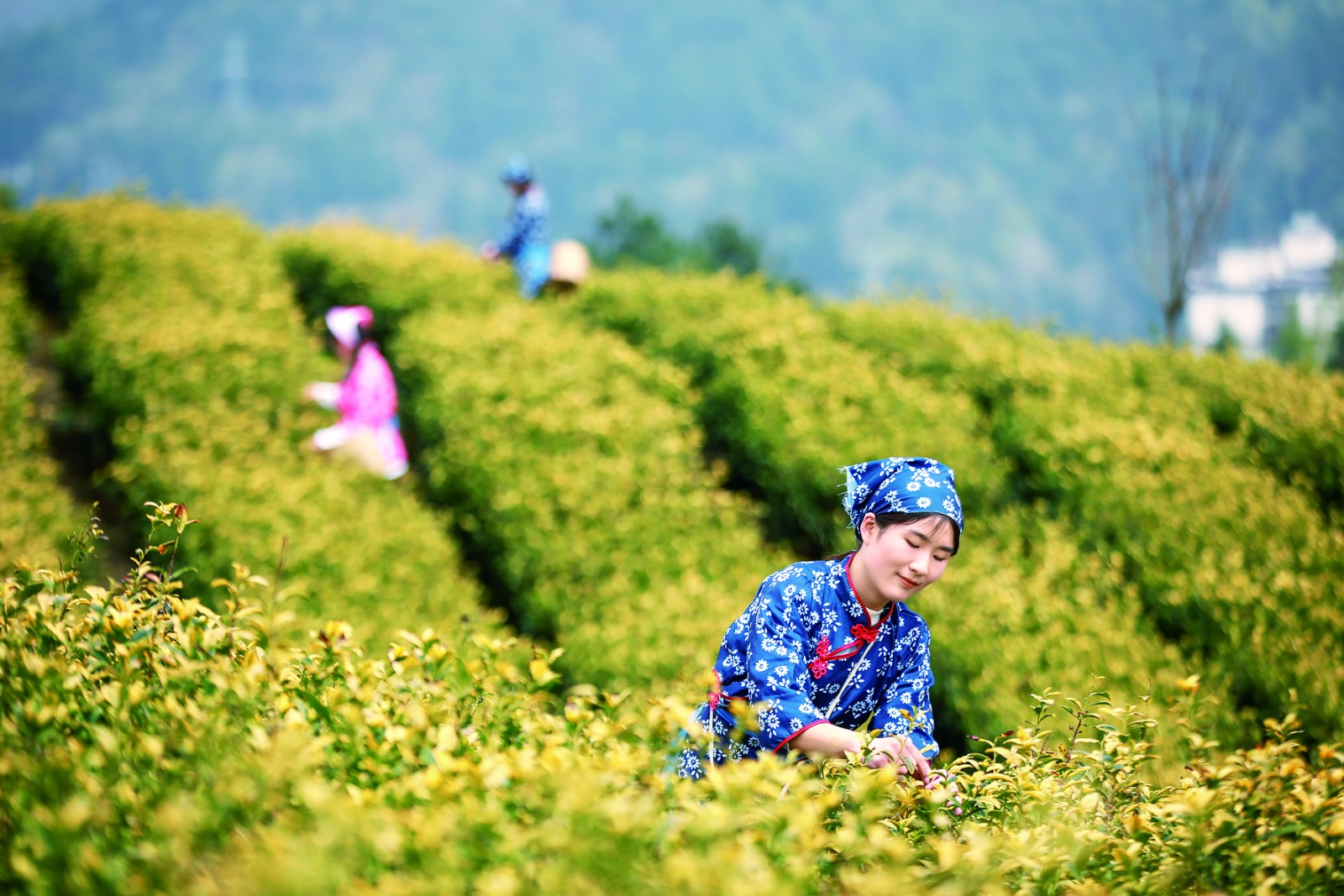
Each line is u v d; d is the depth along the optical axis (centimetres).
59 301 2439
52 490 1428
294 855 351
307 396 1778
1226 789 527
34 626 548
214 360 1762
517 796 429
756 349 1988
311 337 2350
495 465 1560
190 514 1259
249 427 1611
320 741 446
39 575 567
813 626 574
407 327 2080
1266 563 1293
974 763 573
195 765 434
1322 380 1955
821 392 1800
